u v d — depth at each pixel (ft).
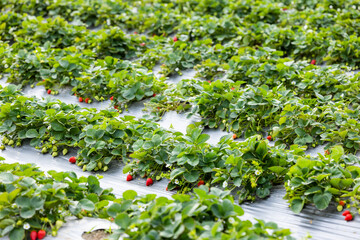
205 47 29.30
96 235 13.91
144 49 30.91
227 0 36.58
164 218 11.82
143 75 24.18
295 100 19.95
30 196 13.47
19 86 26.18
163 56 28.66
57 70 25.81
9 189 14.01
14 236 12.93
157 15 34.96
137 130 19.26
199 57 28.58
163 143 17.98
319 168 15.03
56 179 14.97
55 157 19.83
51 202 13.56
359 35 30.09
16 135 21.11
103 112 20.85
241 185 16.42
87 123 20.39
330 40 27.94
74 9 38.50
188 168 16.43
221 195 13.21
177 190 16.92
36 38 32.27
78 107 21.16
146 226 11.93
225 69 25.86
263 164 16.28
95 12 36.91
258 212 15.42
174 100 23.22
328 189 14.56
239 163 15.81
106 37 29.71
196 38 31.81
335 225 14.24
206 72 26.81
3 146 20.72
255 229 11.92
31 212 13.04
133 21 35.70
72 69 25.75
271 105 20.59
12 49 29.63
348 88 22.44
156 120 22.82
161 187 17.33
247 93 20.72
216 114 21.36
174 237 11.30
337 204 14.96
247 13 35.81
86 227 14.20
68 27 33.09
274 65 24.22
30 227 13.64
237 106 20.61
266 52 26.02
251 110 20.74
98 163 18.67
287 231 11.89
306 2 36.52
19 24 34.71
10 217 13.34
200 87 21.95
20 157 20.08
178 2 38.42
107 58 25.99
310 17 32.27
